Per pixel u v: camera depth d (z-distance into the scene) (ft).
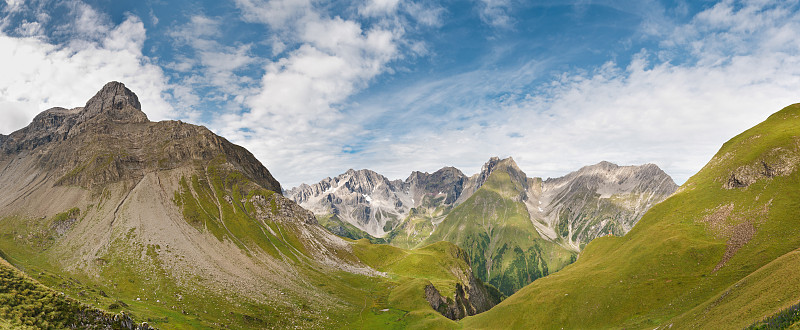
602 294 444.55
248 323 448.24
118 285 507.71
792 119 585.22
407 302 630.33
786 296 219.41
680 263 443.32
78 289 404.98
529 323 456.45
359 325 522.88
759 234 428.56
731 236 452.35
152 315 372.38
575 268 589.73
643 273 451.53
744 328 208.33
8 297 238.89
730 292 288.10
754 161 539.29
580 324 423.64
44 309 243.60
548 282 529.04
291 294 599.16
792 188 468.34
